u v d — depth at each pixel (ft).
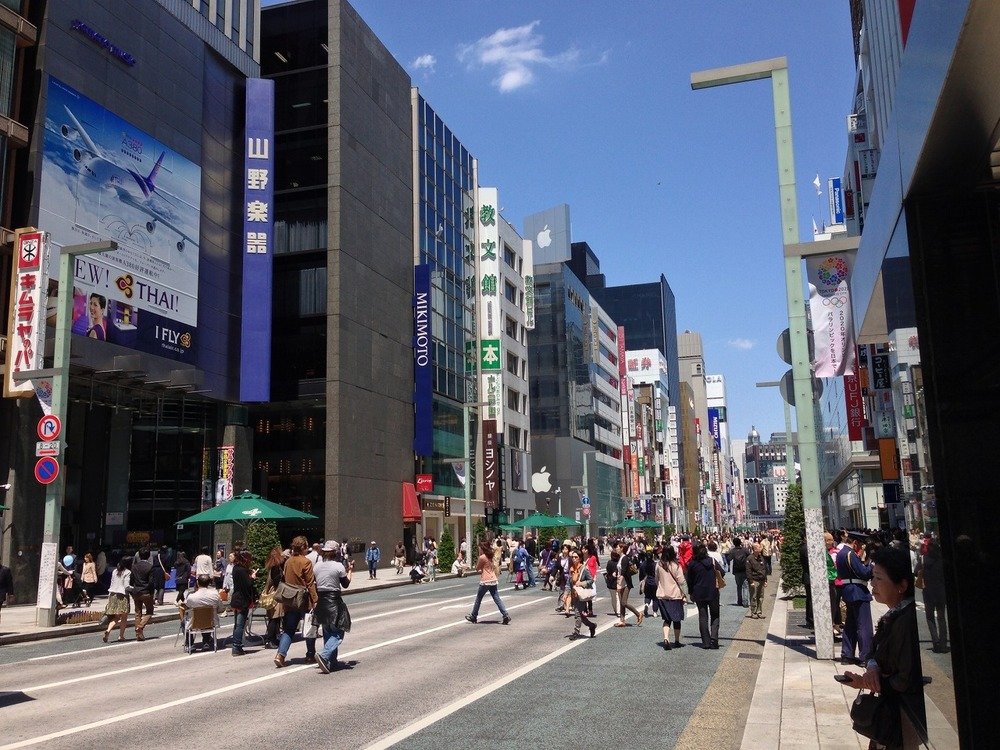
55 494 67.31
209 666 43.24
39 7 101.71
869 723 15.31
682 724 27.78
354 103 170.81
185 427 138.72
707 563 47.60
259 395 140.46
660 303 597.93
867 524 171.83
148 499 134.10
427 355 185.98
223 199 142.10
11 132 94.94
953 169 13.32
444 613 71.87
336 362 155.02
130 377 111.86
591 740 25.62
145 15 122.42
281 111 170.40
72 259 71.67
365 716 29.66
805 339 41.32
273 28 173.47
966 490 13.51
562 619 65.36
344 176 163.73
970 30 9.66
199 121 135.44
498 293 233.14
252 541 87.20
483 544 63.31
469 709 30.58
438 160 213.25
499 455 230.07
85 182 106.42
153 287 120.67
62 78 103.14
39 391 70.18
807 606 53.78
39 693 35.63
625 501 372.17
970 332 13.88
